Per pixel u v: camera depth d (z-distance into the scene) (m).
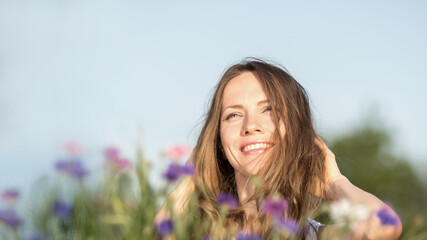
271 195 2.25
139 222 1.69
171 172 1.72
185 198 2.44
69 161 1.72
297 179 2.32
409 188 13.84
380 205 1.86
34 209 1.67
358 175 14.20
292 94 2.49
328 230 2.08
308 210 2.26
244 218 2.31
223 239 1.98
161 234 1.75
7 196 1.65
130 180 1.83
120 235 1.79
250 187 2.37
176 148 1.83
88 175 1.72
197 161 2.64
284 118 2.40
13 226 1.59
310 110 2.64
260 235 2.11
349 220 1.53
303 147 2.40
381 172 14.23
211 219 2.29
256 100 2.41
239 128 2.41
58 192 1.70
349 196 2.04
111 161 1.81
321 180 2.33
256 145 2.36
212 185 2.57
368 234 1.79
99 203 1.76
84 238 1.69
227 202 1.92
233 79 2.55
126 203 1.78
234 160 2.43
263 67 2.52
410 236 2.10
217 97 2.61
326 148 2.52
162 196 1.74
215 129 2.63
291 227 1.59
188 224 2.01
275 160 2.34
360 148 14.98
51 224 1.65
